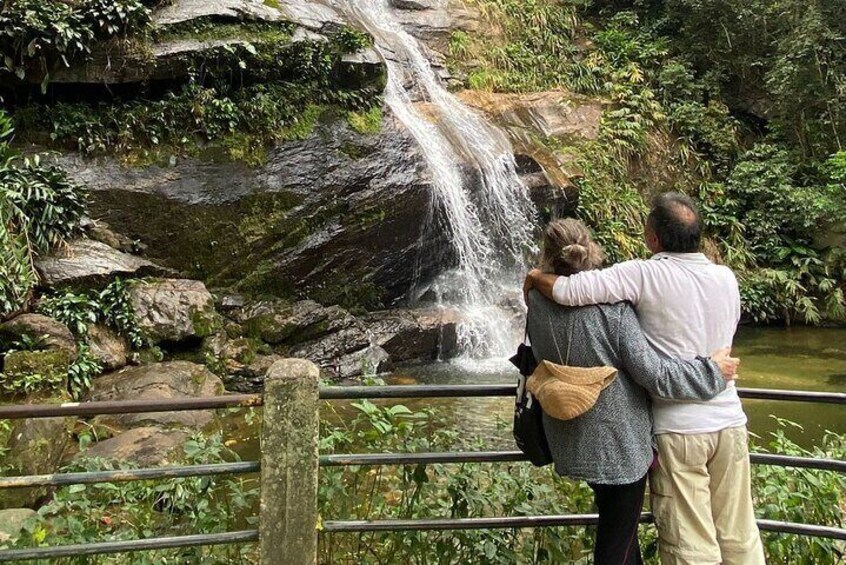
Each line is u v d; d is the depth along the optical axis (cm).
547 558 280
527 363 236
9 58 714
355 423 317
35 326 593
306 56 863
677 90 1412
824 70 1260
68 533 273
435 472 303
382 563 286
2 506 406
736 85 1470
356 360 780
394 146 899
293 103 862
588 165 1205
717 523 227
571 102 1310
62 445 481
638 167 1291
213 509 295
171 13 812
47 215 668
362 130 888
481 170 1006
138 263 720
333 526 249
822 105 1284
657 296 223
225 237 783
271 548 230
